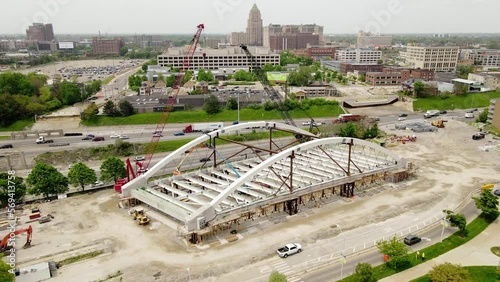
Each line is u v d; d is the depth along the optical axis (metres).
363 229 71.62
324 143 83.69
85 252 64.38
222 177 93.50
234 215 71.94
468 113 177.62
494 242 66.56
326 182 83.56
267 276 57.00
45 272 56.75
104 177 92.94
